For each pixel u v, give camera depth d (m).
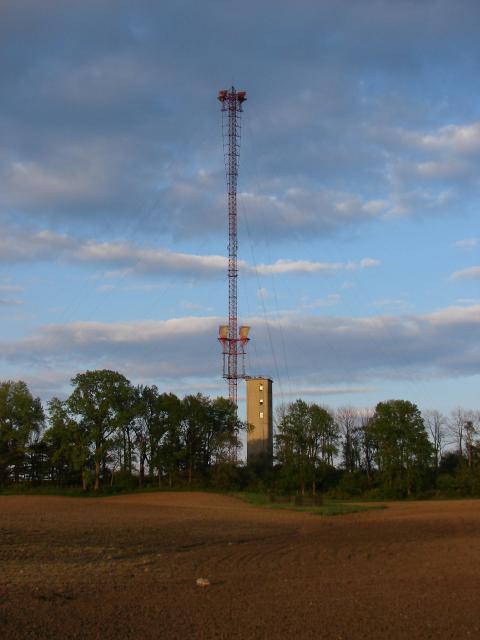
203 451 124.12
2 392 114.50
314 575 27.45
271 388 127.25
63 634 17.31
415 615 19.61
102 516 63.78
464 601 21.59
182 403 121.44
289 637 17.12
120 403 112.25
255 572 28.34
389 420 116.94
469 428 133.50
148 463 119.62
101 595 22.56
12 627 17.94
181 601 21.67
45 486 118.88
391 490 114.06
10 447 115.81
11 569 28.06
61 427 108.88
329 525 55.44
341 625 18.41
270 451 125.12
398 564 30.73
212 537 44.59
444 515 66.38
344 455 137.88
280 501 93.19
